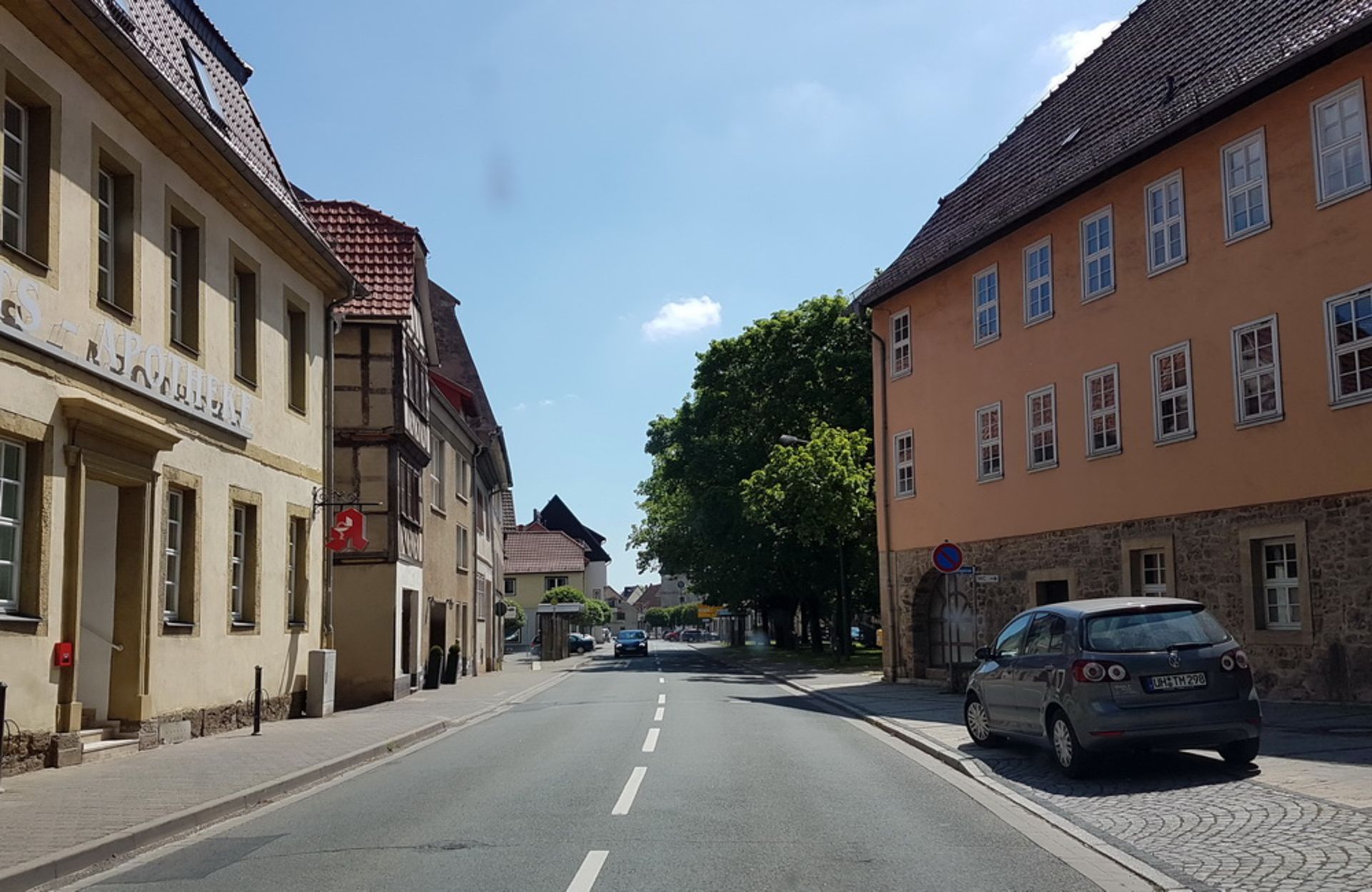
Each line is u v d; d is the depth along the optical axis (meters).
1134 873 7.34
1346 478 16.70
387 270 27.48
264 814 10.27
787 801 10.41
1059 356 23.52
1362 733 13.26
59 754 12.45
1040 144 26.52
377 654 26.05
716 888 7.05
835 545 43.97
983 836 8.72
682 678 34.97
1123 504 21.50
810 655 51.56
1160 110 20.69
